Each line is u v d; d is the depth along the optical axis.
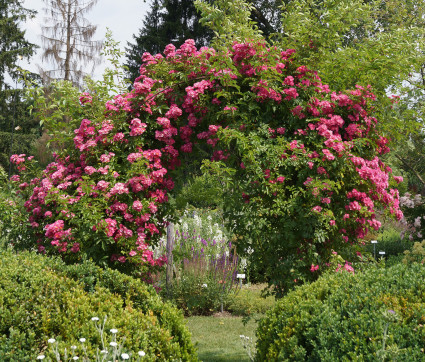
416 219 8.58
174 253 5.05
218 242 8.13
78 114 4.96
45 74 18.91
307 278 4.26
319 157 4.21
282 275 4.21
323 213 4.05
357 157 4.20
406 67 4.46
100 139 4.43
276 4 13.95
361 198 4.40
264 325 3.07
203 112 4.48
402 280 2.83
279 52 4.41
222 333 6.14
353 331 2.44
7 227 4.81
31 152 18.83
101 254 4.19
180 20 18.62
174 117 4.53
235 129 4.25
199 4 4.43
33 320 2.80
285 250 4.32
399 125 4.64
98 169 4.32
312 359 2.49
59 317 2.85
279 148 4.11
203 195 5.01
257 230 4.27
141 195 4.36
